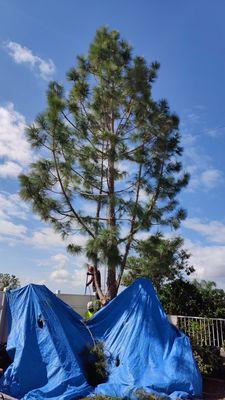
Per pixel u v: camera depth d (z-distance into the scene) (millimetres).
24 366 7660
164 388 7430
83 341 8734
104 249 9508
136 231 10734
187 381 7562
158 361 8086
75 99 11891
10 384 7461
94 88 11812
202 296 13078
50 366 7746
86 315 11492
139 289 9258
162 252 11250
